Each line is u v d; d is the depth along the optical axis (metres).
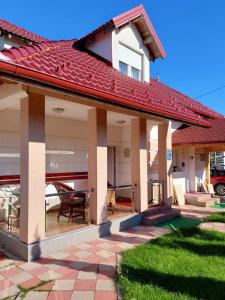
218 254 5.42
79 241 6.09
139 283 4.07
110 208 8.29
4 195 7.12
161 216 8.37
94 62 8.87
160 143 9.63
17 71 3.94
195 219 8.86
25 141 5.28
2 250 5.61
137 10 10.12
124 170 10.75
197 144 11.51
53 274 4.48
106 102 5.71
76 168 9.16
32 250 5.11
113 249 5.75
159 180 9.56
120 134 10.83
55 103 6.27
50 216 7.51
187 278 4.27
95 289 3.96
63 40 11.08
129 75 10.42
